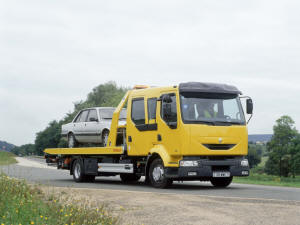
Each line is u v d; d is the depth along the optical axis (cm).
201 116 1365
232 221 808
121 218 813
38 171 2697
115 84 9862
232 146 1391
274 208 952
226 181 1538
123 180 1878
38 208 790
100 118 1866
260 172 9919
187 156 1353
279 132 9225
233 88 1438
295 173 9088
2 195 859
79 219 754
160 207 964
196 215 869
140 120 1507
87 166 1780
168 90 1401
